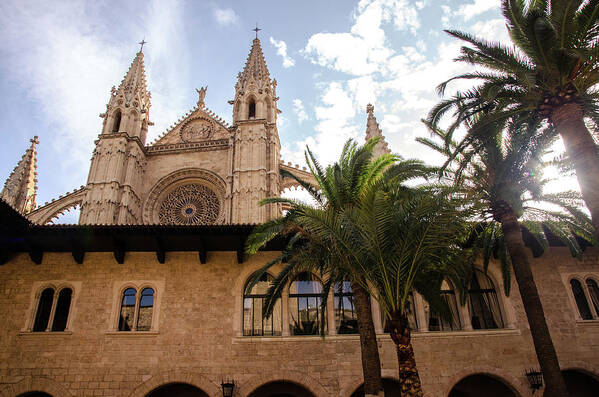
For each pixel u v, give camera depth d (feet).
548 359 52.37
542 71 49.08
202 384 65.16
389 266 49.32
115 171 140.05
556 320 72.64
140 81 172.55
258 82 168.96
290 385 69.87
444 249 52.85
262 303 71.77
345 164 60.70
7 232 67.87
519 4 50.60
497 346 69.87
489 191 59.82
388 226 48.96
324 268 58.03
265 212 134.72
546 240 68.08
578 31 46.85
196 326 69.26
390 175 57.11
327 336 68.80
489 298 74.84
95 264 73.56
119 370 65.98
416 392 45.24
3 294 71.20
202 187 148.77
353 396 69.87
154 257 74.38
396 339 48.01
